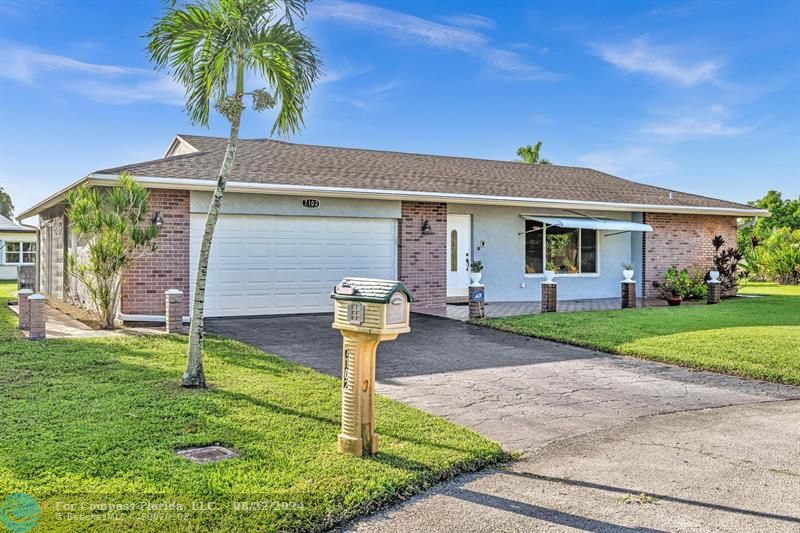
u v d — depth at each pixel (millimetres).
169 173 14141
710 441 6457
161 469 5125
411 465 5438
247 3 8133
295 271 15852
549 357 10992
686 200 22641
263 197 15250
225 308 15023
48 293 22422
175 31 8102
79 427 6195
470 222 19578
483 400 8039
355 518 4516
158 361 9492
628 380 9328
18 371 8672
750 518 4559
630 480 5332
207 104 8672
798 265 29984
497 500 4891
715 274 19953
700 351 11031
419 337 12883
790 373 9484
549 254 20719
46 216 22750
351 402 5684
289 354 10578
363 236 16766
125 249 12812
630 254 22000
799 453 6062
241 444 5855
